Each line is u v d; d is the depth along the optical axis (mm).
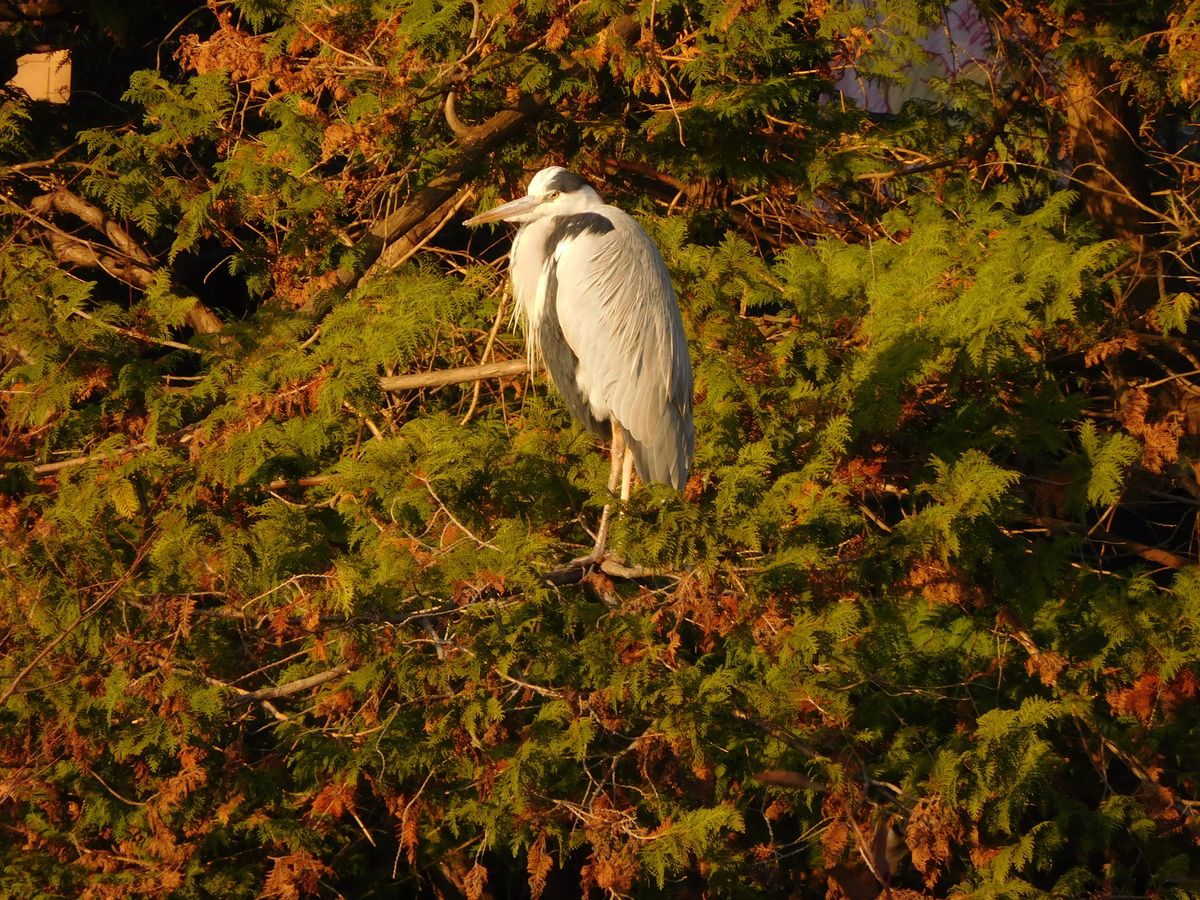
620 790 10289
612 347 10992
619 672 9148
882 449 11133
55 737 9945
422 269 12844
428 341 11367
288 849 11445
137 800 10898
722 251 12773
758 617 8938
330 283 12586
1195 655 10836
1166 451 12078
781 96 13336
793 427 10992
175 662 9297
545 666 9344
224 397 11836
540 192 11656
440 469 9242
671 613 9055
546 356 11711
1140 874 12430
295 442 10312
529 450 10664
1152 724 11125
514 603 9062
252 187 12133
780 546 9109
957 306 11336
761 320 12594
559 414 12219
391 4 12734
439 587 8914
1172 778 12438
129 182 12680
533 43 12836
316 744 10273
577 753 9602
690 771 9953
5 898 10375
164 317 11797
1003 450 12828
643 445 11039
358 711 10242
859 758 10227
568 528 10656
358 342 10828
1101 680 11594
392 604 8672
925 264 12094
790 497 9516
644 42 12594
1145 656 10891
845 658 10156
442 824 12070
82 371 11086
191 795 10477
